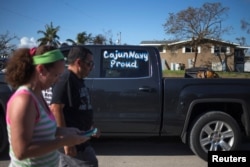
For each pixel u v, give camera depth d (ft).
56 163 8.00
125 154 21.88
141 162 20.27
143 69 20.62
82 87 11.12
